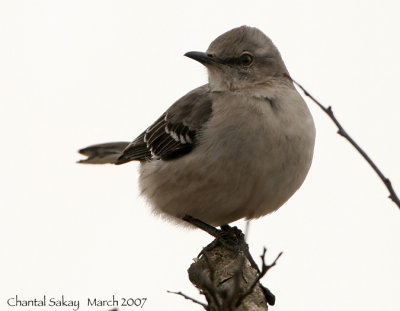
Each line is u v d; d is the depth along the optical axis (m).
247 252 10.05
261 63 11.13
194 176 10.72
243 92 10.91
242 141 10.23
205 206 11.02
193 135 11.05
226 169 10.36
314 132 10.84
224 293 6.48
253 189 10.47
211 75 11.48
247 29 11.46
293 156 10.39
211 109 11.02
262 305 8.49
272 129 10.25
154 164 11.87
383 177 5.89
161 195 11.57
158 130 12.18
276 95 10.77
